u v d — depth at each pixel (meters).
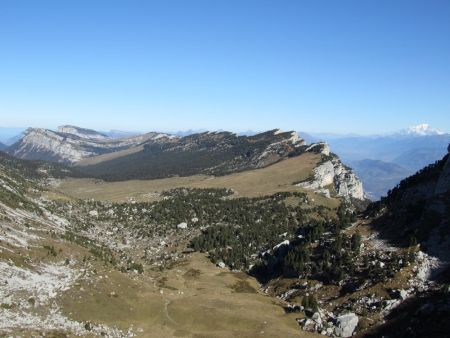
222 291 167.75
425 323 114.56
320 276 163.62
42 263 139.75
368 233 179.00
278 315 142.38
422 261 145.25
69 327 113.25
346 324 125.94
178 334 127.06
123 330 122.38
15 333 100.31
